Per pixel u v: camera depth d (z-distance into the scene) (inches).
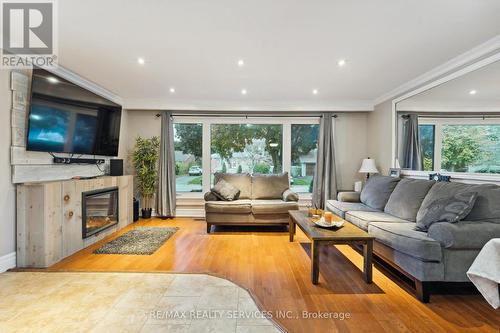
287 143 208.8
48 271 99.6
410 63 121.1
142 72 134.6
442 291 86.9
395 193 130.7
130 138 205.3
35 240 103.1
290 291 86.1
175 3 75.7
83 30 91.7
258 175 190.7
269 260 113.4
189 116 206.4
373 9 78.2
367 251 92.4
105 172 171.3
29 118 105.7
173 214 199.5
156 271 100.4
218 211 158.9
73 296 81.0
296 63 121.8
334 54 111.2
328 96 183.3
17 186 103.1
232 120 207.9
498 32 91.7
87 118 141.1
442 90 125.3
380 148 186.1
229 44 102.3
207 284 90.0
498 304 64.8
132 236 147.9
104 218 150.9
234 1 74.7
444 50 106.8
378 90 166.9
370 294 85.0
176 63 122.0
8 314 71.1
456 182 107.4
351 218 130.1
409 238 85.0
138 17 83.1
